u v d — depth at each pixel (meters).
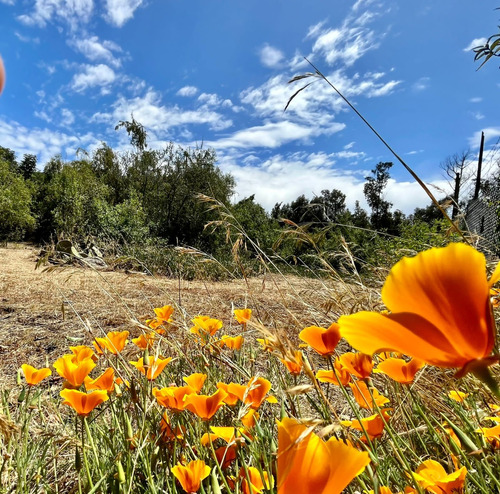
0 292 6.78
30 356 3.69
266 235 13.02
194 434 1.24
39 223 20.95
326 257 1.97
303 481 0.37
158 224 18.98
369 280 2.08
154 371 1.14
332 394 2.00
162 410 1.19
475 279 0.30
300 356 0.74
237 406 1.25
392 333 0.30
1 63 0.66
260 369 2.00
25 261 12.62
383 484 0.87
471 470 0.77
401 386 1.21
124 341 1.42
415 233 6.80
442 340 0.29
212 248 13.89
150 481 1.00
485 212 7.17
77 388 1.13
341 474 0.36
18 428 1.04
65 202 18.66
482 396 1.14
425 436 1.26
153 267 9.46
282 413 1.02
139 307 5.28
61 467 1.51
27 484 1.31
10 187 20.58
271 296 5.30
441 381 1.44
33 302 6.02
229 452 1.06
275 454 0.75
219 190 20.58
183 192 19.77
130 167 22.55
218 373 1.66
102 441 1.45
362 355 0.90
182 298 5.80
